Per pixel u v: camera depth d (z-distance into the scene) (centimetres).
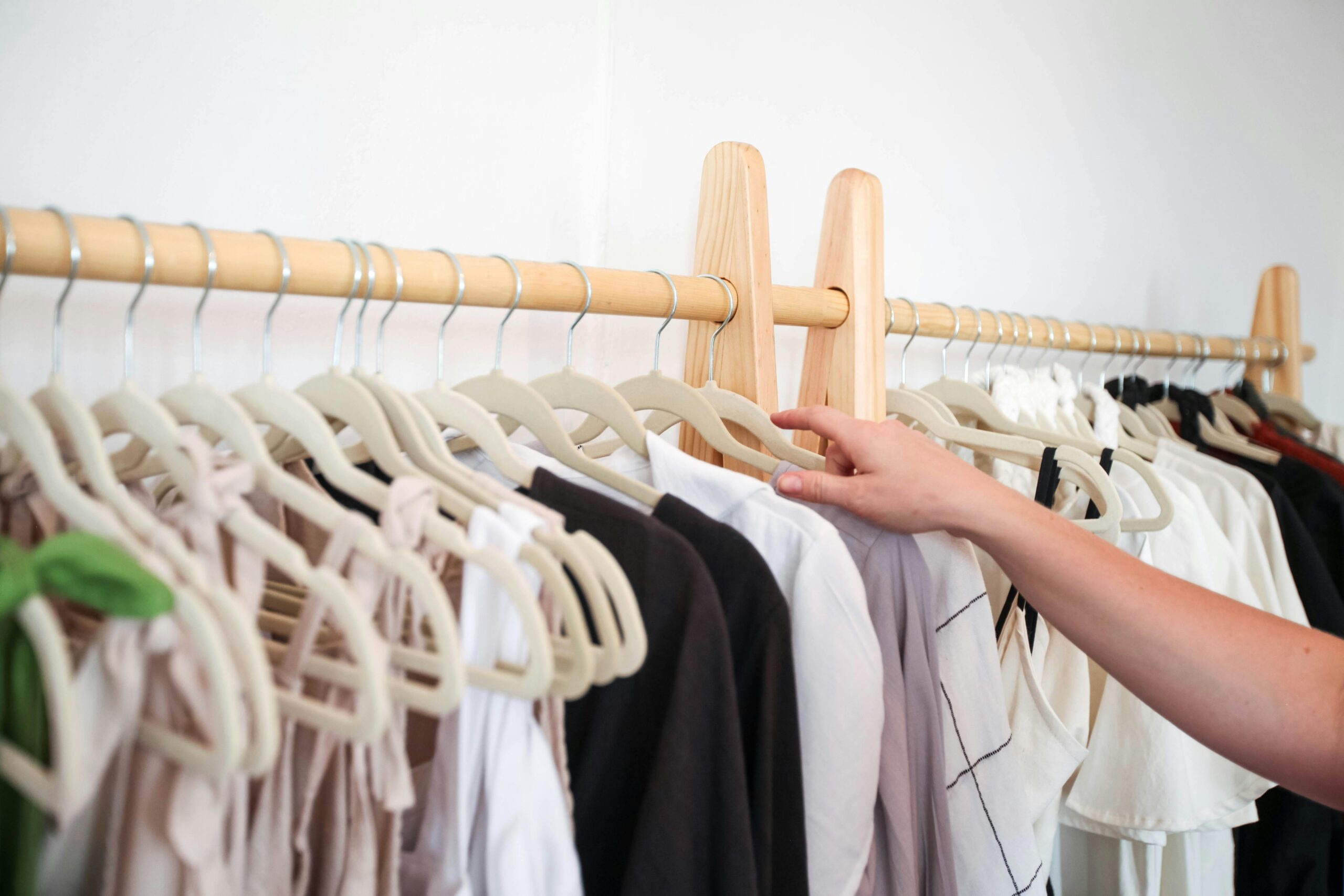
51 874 49
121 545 43
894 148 136
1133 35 171
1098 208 170
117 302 75
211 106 80
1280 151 210
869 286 89
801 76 125
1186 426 132
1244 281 204
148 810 46
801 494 72
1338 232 230
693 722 54
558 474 67
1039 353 162
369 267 61
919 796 73
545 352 105
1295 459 121
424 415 60
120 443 76
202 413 54
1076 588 69
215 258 55
